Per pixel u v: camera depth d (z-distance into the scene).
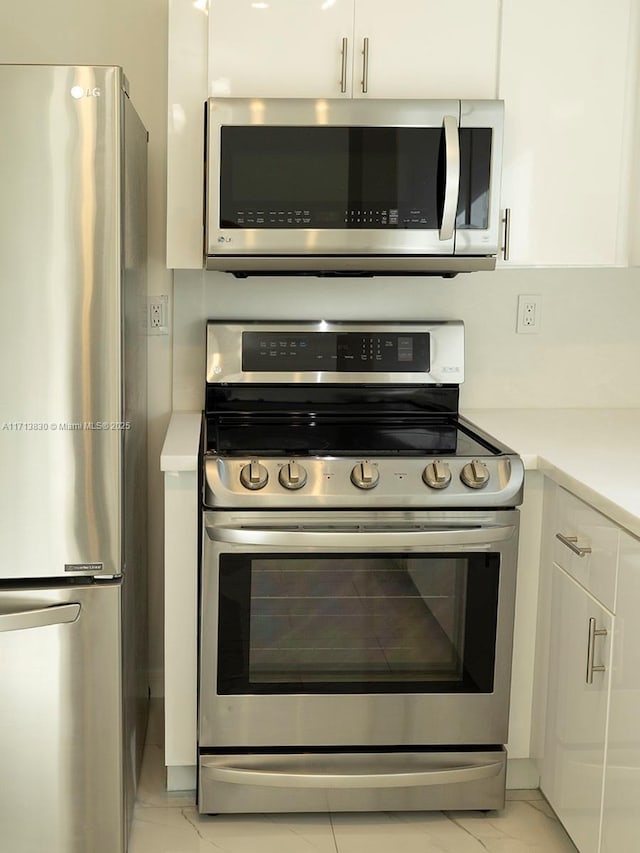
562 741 2.36
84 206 2.07
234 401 2.87
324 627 2.42
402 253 2.51
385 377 2.87
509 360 3.06
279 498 2.31
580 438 2.64
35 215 2.07
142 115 2.87
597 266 2.71
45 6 2.81
